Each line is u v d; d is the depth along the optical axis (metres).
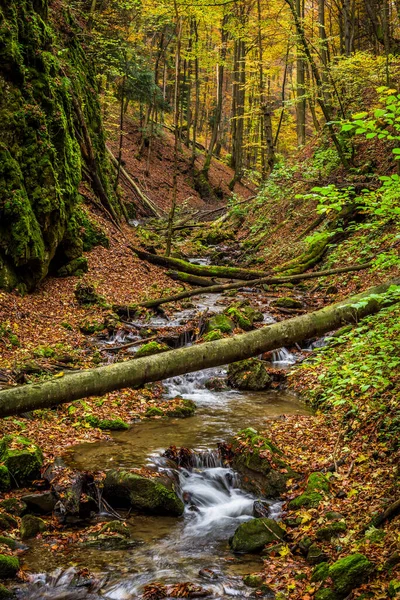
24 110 14.34
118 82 32.78
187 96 47.25
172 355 5.49
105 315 14.88
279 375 12.36
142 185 35.84
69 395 5.07
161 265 20.11
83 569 5.68
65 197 16.62
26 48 15.17
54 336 12.87
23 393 4.91
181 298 16.70
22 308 13.36
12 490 7.10
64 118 16.50
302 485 7.18
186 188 40.56
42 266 14.59
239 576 5.62
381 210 6.18
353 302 6.44
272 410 10.46
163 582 5.51
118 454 8.25
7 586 5.38
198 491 7.59
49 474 7.31
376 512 5.98
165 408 10.58
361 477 6.93
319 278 17.69
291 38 20.06
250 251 23.62
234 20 26.97
